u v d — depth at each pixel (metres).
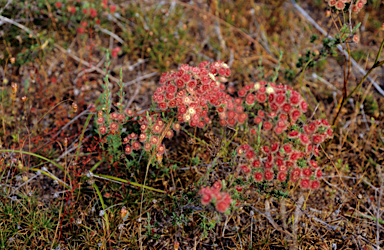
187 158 0.63
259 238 0.57
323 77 0.72
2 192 0.57
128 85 0.70
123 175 0.60
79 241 0.56
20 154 0.60
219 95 0.57
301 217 0.58
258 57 0.74
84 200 0.59
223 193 0.50
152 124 0.56
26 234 0.56
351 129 0.66
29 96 0.66
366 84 0.71
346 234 0.58
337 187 0.61
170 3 0.79
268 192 0.55
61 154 0.63
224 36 0.76
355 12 0.57
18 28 0.70
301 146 0.55
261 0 0.83
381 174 0.61
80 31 0.69
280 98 0.54
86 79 0.68
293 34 0.78
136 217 0.57
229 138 0.64
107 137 0.57
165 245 0.56
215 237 0.57
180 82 0.55
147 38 0.72
